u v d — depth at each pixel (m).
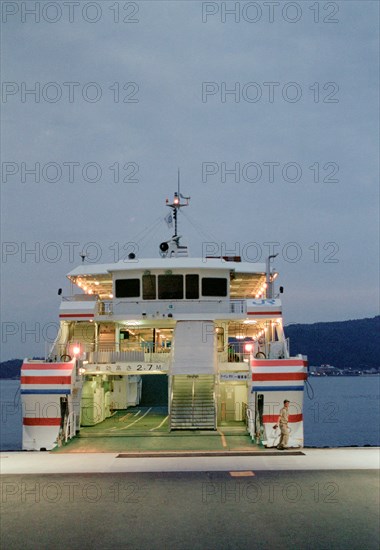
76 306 30.66
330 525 11.11
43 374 24.23
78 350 26.42
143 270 31.67
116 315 30.77
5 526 11.24
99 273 32.53
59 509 12.40
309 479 14.91
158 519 11.62
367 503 12.58
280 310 29.78
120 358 27.70
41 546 10.07
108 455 19.64
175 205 38.75
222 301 31.41
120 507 12.52
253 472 15.96
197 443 22.16
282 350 27.84
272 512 12.00
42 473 16.28
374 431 93.19
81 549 9.91
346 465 16.89
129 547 9.99
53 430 23.91
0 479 15.49
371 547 9.88
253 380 24.17
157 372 27.20
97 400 29.81
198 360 26.91
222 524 11.25
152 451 20.44
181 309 31.30
